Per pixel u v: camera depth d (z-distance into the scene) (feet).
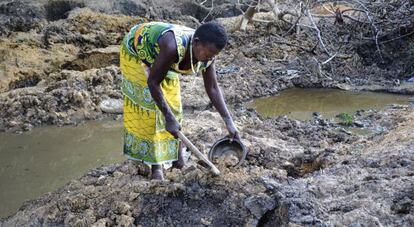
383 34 31.17
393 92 25.95
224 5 41.63
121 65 12.36
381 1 33.19
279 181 12.34
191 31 11.35
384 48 30.71
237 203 11.62
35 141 21.07
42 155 19.72
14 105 23.63
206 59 11.19
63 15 39.04
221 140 12.75
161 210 12.22
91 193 13.33
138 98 12.26
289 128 19.54
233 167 12.55
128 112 12.54
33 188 17.03
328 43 31.53
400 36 30.81
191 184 12.32
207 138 17.13
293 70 28.50
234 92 25.50
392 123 20.88
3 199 16.30
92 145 20.57
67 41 32.78
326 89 26.84
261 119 21.76
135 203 12.38
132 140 12.75
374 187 11.43
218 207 11.85
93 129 22.24
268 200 11.26
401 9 32.30
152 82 11.33
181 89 25.11
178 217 12.01
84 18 36.04
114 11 39.60
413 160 12.63
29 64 28.89
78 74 26.18
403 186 11.23
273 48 31.12
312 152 15.11
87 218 12.41
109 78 25.91
